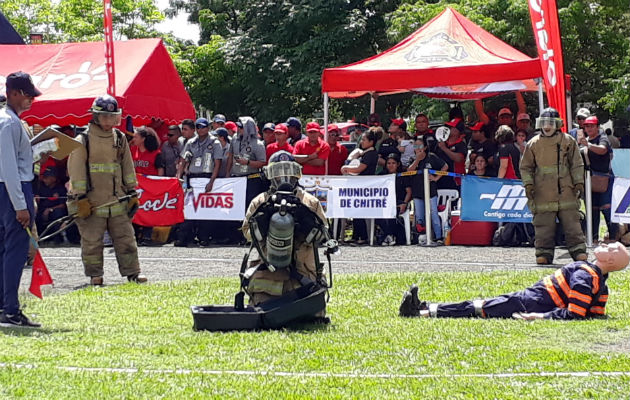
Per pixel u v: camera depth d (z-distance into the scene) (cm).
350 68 1525
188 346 663
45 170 1526
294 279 757
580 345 660
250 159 1486
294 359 619
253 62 3494
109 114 1035
